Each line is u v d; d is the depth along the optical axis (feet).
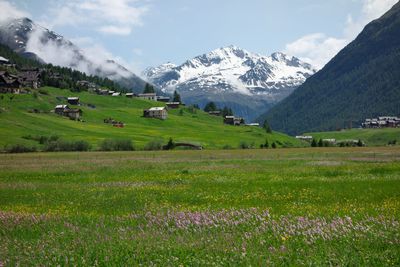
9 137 458.91
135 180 123.44
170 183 110.42
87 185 112.27
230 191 88.43
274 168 157.79
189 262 33.27
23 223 54.44
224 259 33.14
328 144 629.92
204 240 40.50
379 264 31.55
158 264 33.17
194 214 54.44
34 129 537.65
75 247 39.81
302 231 41.86
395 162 178.09
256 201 73.10
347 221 45.44
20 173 162.61
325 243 37.55
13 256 37.11
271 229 44.45
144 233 44.60
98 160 242.17
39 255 37.24
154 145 438.40
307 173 129.90
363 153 288.30
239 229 45.83
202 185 102.89
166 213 58.54
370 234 39.65
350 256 33.32
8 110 628.28
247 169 155.22
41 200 84.48
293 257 33.81
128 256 35.60
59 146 408.26
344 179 107.04
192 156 278.87
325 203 67.36
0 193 99.50
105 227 50.03
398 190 79.20
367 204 62.13
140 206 69.77
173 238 42.16
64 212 65.62
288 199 74.69
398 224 43.04
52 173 159.33
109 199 81.20
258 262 32.35
